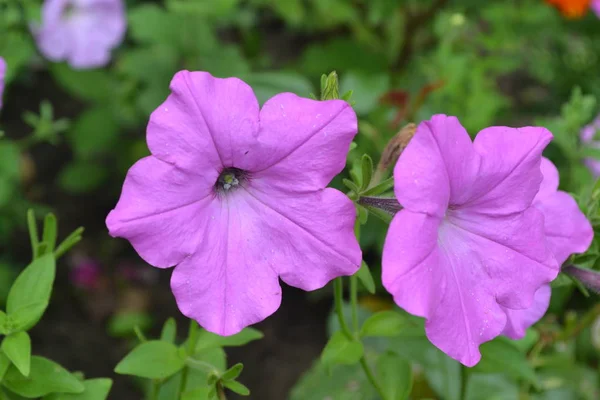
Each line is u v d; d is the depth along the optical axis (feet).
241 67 2.14
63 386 1.32
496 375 1.73
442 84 1.92
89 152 2.25
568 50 2.65
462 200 1.22
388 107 2.07
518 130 1.22
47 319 2.14
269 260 1.23
